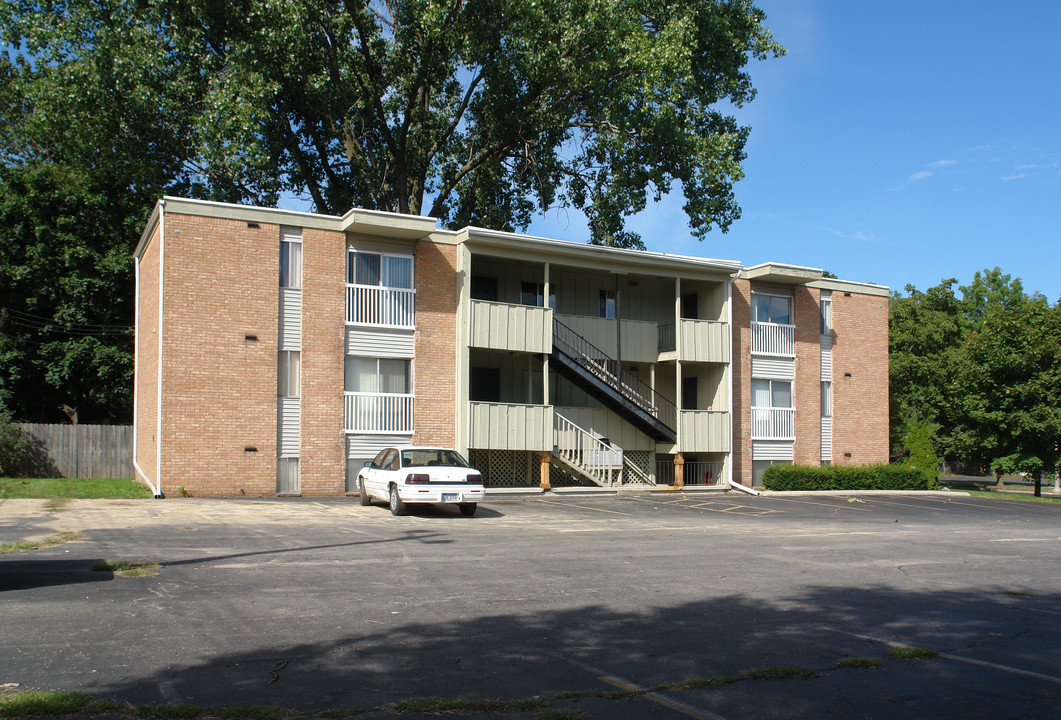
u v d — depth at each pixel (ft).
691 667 22.34
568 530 53.11
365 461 77.51
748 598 32.07
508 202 125.70
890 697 20.29
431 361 80.69
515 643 24.20
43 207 105.29
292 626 25.34
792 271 98.53
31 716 16.97
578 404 94.43
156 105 90.27
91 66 87.35
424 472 57.72
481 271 89.66
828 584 35.81
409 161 118.83
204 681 19.76
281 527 49.75
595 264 87.92
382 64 107.55
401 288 80.02
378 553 40.37
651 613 28.78
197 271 71.67
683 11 108.78
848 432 106.22
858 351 108.27
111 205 108.17
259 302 73.77
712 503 78.74
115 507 58.80
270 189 110.01
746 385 98.17
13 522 48.39
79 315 103.91
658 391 100.48
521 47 99.91
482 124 116.37
